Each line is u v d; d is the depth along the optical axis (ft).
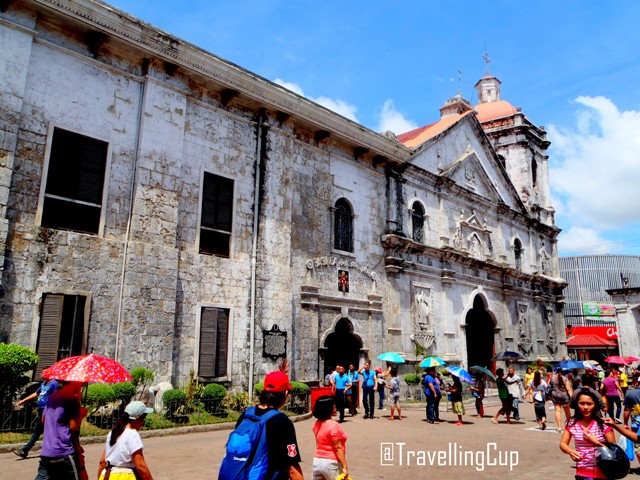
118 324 45.88
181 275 51.90
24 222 42.42
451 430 50.34
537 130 130.52
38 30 45.62
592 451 19.93
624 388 73.61
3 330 40.04
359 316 71.05
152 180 50.24
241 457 14.74
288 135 64.80
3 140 41.37
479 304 97.55
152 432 41.11
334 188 71.36
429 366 58.03
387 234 77.10
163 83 52.75
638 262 234.38
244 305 56.75
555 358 118.32
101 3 47.14
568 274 236.84
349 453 37.52
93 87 48.26
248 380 55.16
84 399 39.09
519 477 31.27
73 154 46.26
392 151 79.10
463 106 110.73
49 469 20.06
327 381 61.82
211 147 56.90
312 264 65.57
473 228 96.84
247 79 58.90
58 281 43.27
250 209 59.57
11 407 36.50
